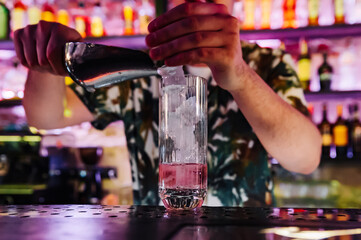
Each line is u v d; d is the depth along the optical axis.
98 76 0.65
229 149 1.20
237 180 1.19
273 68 1.25
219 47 0.65
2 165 2.52
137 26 2.48
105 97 1.32
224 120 1.21
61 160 2.62
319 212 0.59
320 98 2.40
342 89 2.41
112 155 2.57
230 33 0.66
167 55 0.62
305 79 2.36
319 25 2.25
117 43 2.44
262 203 1.18
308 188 2.38
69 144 2.62
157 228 0.46
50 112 1.20
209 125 1.22
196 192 0.61
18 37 0.77
